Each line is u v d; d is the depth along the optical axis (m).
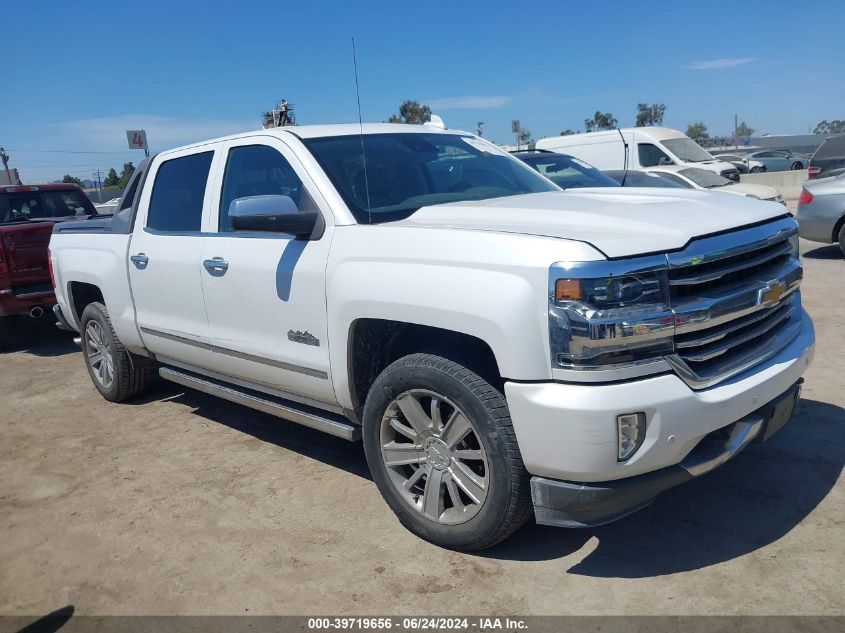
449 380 3.10
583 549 3.33
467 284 2.95
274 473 4.41
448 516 3.32
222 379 4.73
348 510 3.86
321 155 3.94
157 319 5.01
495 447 2.99
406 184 4.01
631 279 2.71
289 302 3.82
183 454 4.81
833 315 7.11
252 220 3.53
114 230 5.48
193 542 3.64
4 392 6.68
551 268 2.74
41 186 9.94
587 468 2.74
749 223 3.23
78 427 5.52
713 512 3.56
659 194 3.76
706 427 2.86
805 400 4.88
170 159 5.01
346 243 3.52
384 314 3.28
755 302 3.09
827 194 10.32
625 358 2.71
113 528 3.84
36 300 8.08
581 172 9.68
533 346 2.79
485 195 4.18
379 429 3.48
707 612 2.81
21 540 3.79
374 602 3.04
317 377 3.78
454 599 3.02
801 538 3.28
